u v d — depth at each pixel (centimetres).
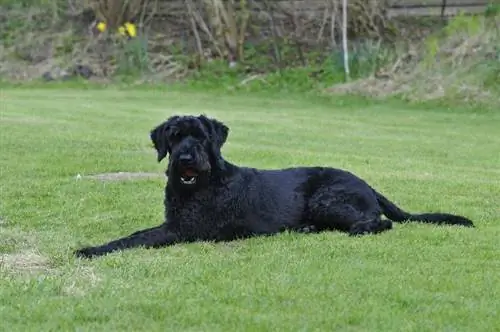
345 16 3812
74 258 925
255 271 854
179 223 1005
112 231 1092
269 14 4259
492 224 1144
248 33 4278
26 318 704
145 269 860
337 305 741
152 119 2706
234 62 4128
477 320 709
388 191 1418
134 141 2052
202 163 995
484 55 3478
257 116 2959
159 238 991
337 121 2852
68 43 4366
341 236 1040
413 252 948
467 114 3073
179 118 1030
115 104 3234
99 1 4366
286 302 750
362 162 1867
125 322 694
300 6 4294
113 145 1944
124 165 1653
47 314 711
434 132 2620
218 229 1018
